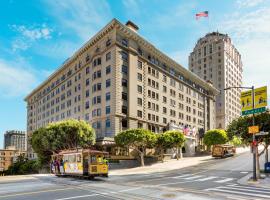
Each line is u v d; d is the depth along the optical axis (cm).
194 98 8662
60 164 2939
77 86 7000
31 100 10644
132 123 5684
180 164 4778
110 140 5222
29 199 1408
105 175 2591
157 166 4534
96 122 5875
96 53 6084
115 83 5469
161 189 1777
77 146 4850
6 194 1592
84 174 2502
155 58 6812
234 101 14688
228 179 2500
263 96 2272
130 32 5859
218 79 13762
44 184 2122
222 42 14012
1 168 14038
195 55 15038
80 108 6719
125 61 5809
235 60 15525
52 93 8662
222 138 7269
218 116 13275
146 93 6250
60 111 7938
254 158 2291
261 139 2670
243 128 2728
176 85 7638
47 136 4766
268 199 1402
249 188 1867
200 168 3928
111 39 5750
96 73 6059
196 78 8700
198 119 8794
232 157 5959
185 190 1728
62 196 1492
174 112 7388
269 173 2869
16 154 14612
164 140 5097
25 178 2727
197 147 8412
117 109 5419
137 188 1831
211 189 1794
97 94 5953
